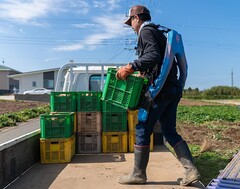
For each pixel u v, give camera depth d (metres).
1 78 85.88
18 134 12.02
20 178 4.45
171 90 4.29
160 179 4.40
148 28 4.22
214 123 17.62
